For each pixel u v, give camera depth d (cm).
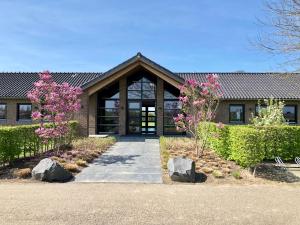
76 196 946
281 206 870
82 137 2261
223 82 2925
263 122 1752
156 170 1326
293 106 2697
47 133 1526
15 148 1380
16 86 2941
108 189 1045
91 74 3177
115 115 2669
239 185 1129
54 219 741
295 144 1490
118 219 746
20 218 745
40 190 1023
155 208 834
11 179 1180
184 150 1705
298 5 1062
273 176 1251
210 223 731
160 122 2619
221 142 1530
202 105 1625
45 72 1700
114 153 1727
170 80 2375
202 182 1167
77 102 1661
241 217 775
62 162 1397
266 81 2931
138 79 2669
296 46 1106
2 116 2833
